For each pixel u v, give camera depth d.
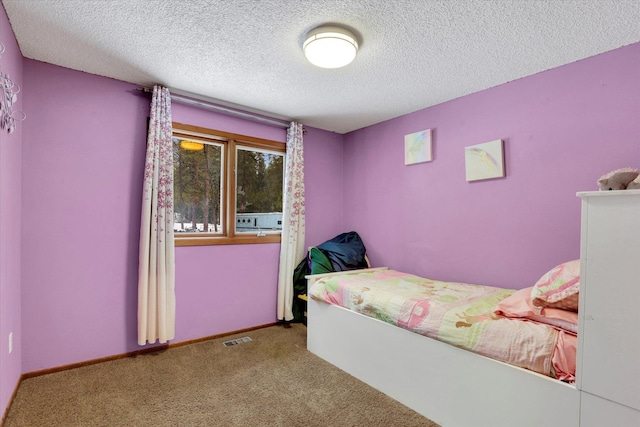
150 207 2.48
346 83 2.52
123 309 2.49
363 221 3.67
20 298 2.08
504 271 2.44
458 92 2.66
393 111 3.14
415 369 1.88
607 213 1.17
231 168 3.09
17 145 1.99
